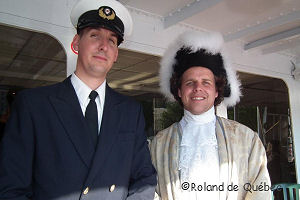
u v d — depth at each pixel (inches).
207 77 64.9
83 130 49.1
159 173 67.3
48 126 48.0
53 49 118.9
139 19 122.2
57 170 46.3
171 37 131.8
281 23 121.7
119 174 51.5
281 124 210.4
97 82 53.9
